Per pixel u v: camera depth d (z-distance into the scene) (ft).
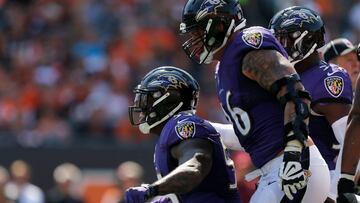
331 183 52.26
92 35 156.56
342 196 47.01
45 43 157.48
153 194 44.98
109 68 147.64
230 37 49.49
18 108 140.26
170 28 156.04
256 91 48.47
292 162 46.09
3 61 155.22
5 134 131.64
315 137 53.57
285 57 48.39
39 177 122.01
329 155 53.67
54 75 148.36
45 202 121.49
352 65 61.31
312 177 49.32
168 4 159.53
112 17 159.02
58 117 138.92
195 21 49.78
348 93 53.31
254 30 48.52
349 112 49.14
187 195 48.83
